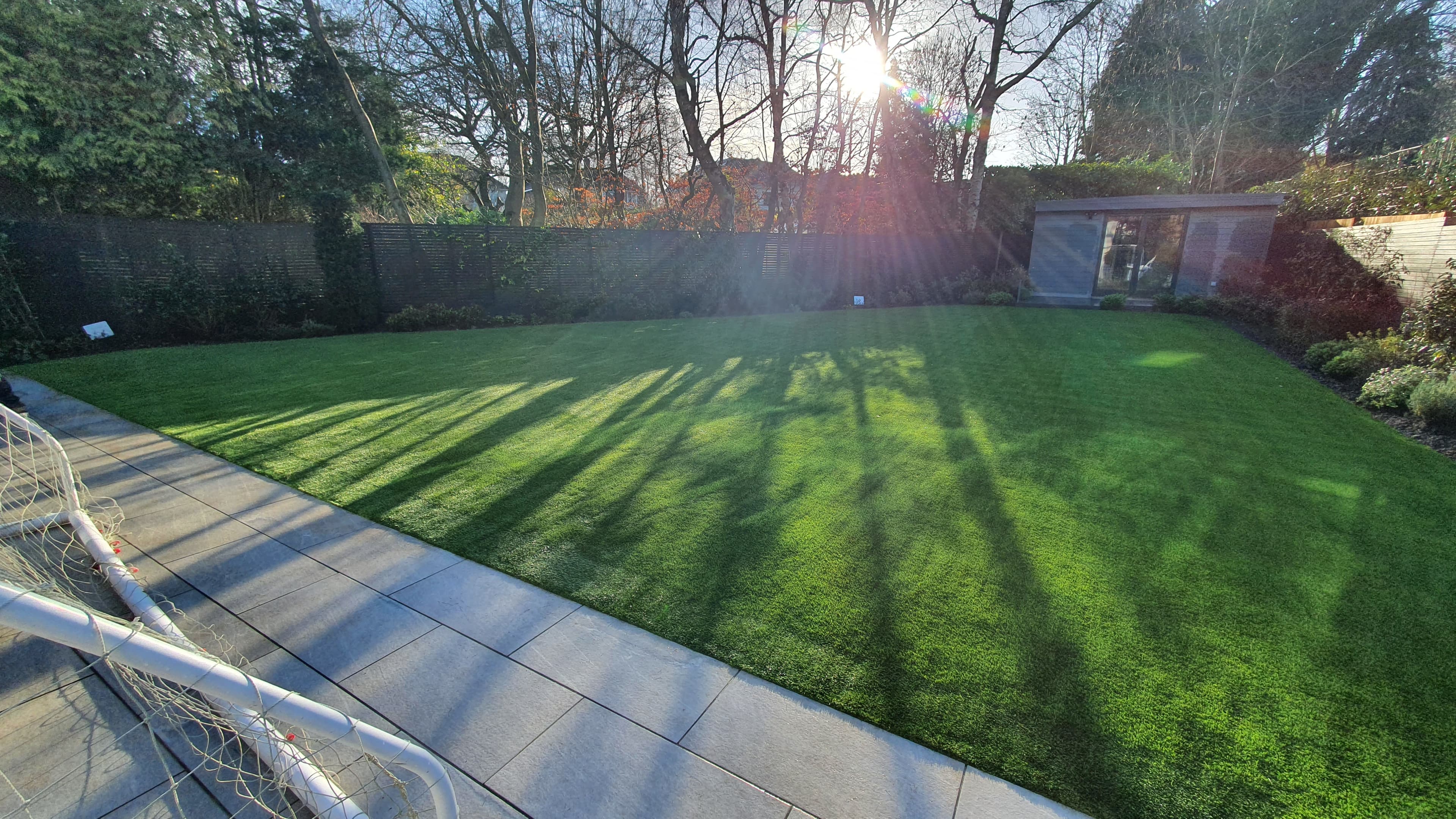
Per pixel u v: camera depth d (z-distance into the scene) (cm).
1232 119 2039
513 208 1773
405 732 205
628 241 1423
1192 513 372
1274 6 1847
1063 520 362
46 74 959
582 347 980
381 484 414
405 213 1324
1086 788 182
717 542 335
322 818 155
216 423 548
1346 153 2148
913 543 333
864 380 736
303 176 1280
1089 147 2491
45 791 181
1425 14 1947
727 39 1762
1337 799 178
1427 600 282
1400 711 213
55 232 873
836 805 178
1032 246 1711
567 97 1942
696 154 1639
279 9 1273
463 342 1023
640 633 258
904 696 220
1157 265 1533
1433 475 434
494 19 1625
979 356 891
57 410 589
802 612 271
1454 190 880
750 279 1569
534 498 393
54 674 230
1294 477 431
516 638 255
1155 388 689
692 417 574
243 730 171
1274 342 980
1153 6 1958
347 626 263
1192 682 227
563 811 176
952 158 1953
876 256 1720
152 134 1075
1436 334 675
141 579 298
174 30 1088
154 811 176
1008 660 238
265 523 358
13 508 370
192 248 1000
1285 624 263
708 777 187
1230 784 183
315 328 1090
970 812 175
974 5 1800
